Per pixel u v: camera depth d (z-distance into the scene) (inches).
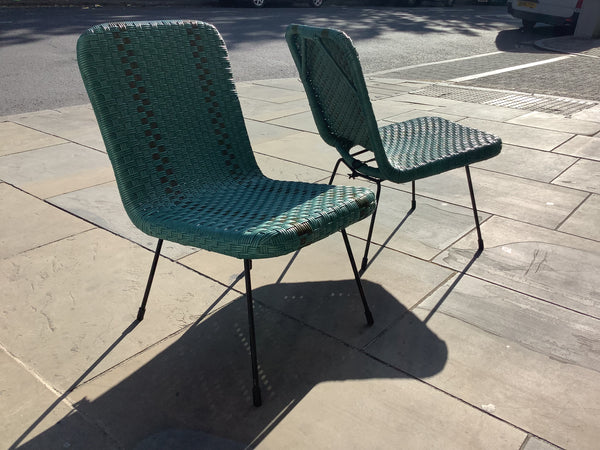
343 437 64.6
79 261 103.4
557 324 86.0
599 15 475.2
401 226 119.2
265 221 68.6
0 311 87.9
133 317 87.3
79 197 132.4
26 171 148.8
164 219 72.4
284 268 102.1
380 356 78.7
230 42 399.5
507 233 116.1
